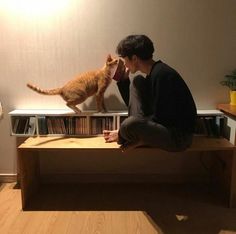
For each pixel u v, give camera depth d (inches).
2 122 93.3
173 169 97.0
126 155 96.3
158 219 77.2
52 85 90.6
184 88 72.4
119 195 89.7
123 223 75.6
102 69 85.0
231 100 88.7
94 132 88.1
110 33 86.9
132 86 77.7
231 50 88.3
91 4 85.0
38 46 87.9
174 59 89.0
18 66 89.3
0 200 86.5
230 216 78.5
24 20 86.0
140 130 71.8
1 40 87.4
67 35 87.0
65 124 87.6
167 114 71.1
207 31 87.0
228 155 82.1
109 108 92.4
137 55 72.9
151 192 91.4
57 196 89.1
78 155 96.3
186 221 76.4
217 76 90.1
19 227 73.9
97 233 71.6
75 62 88.9
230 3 85.0
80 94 84.5
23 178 81.3
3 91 91.0
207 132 87.1
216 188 92.3
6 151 95.3
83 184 96.6
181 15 85.8
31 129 87.7
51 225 74.7
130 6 85.1
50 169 97.3
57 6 85.1
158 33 87.0
